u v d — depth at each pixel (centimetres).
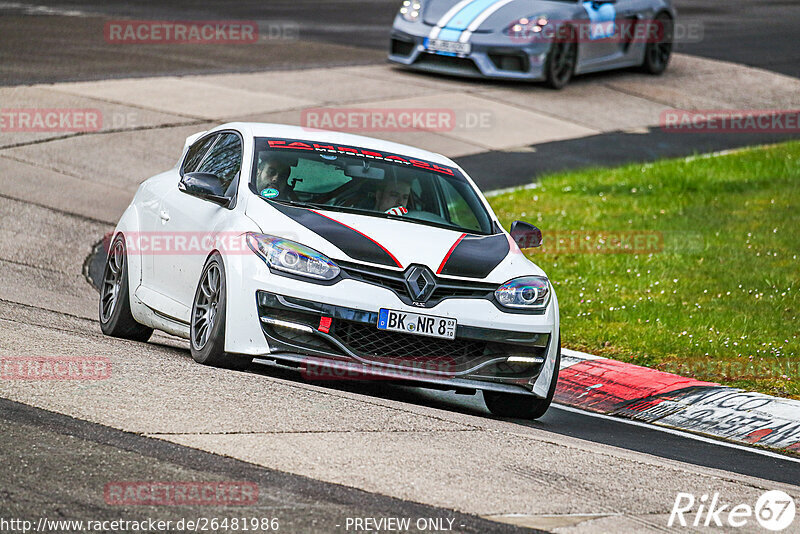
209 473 1683
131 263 2906
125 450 1748
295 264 2342
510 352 2428
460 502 1677
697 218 4797
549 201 5047
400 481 1741
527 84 7456
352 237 2425
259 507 1566
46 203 4572
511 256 2591
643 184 5391
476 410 2666
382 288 2344
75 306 3328
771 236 4491
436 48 7200
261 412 2025
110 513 1504
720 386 2856
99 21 8775
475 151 5888
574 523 1641
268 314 2331
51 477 1612
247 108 6172
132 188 4922
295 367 2378
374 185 2684
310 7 10506
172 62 7300
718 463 2322
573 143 6259
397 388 2772
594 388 2917
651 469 2027
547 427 2500
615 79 7800
